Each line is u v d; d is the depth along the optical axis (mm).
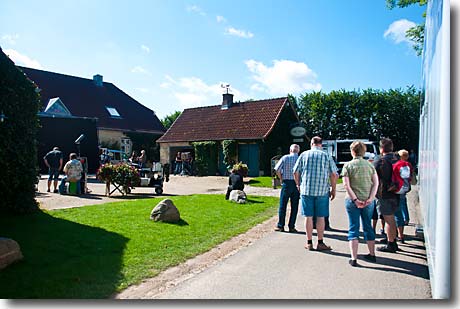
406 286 5102
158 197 14867
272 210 12172
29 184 9398
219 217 10242
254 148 28750
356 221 6152
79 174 15000
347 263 6199
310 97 46594
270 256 6641
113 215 9805
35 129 9703
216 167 30312
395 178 6742
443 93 3385
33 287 4832
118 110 39844
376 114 42844
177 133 33969
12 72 9094
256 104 31969
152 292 4887
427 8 5742
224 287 5078
